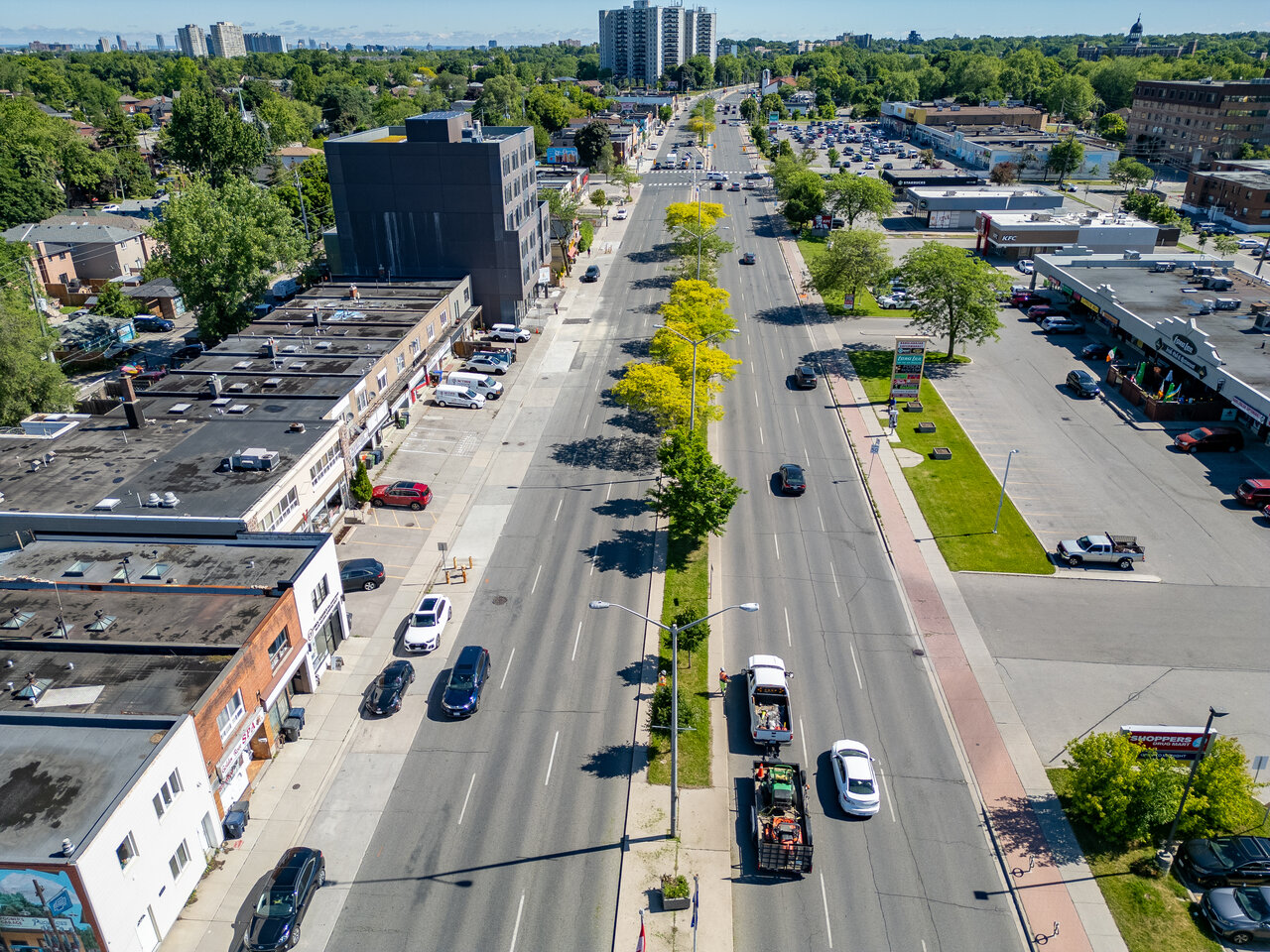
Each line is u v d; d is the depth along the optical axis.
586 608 48.81
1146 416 73.50
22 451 54.62
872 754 38.66
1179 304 88.06
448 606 47.59
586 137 177.88
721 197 166.38
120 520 45.94
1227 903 30.64
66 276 108.19
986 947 30.23
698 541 55.66
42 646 36.94
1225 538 55.38
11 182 128.38
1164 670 43.91
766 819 33.94
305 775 37.44
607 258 125.38
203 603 39.88
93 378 83.19
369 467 65.12
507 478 63.94
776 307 103.94
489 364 83.06
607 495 61.53
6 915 26.97
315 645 42.72
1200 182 150.50
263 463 51.28
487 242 91.06
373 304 82.81
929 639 46.47
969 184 159.50
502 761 38.28
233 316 84.81
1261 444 67.88
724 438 70.69
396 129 104.75
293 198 131.88
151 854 29.50
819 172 185.25
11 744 31.02
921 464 66.06
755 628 47.19
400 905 31.59
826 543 55.62
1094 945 30.25
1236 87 171.88
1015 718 40.84
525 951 29.91
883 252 101.19
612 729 40.12
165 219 83.38
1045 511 59.12
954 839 34.53
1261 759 34.06
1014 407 76.00
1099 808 33.38
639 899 31.78
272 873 31.59
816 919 31.09
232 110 144.12
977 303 81.81
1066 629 47.16
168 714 32.81
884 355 88.31
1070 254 110.50
